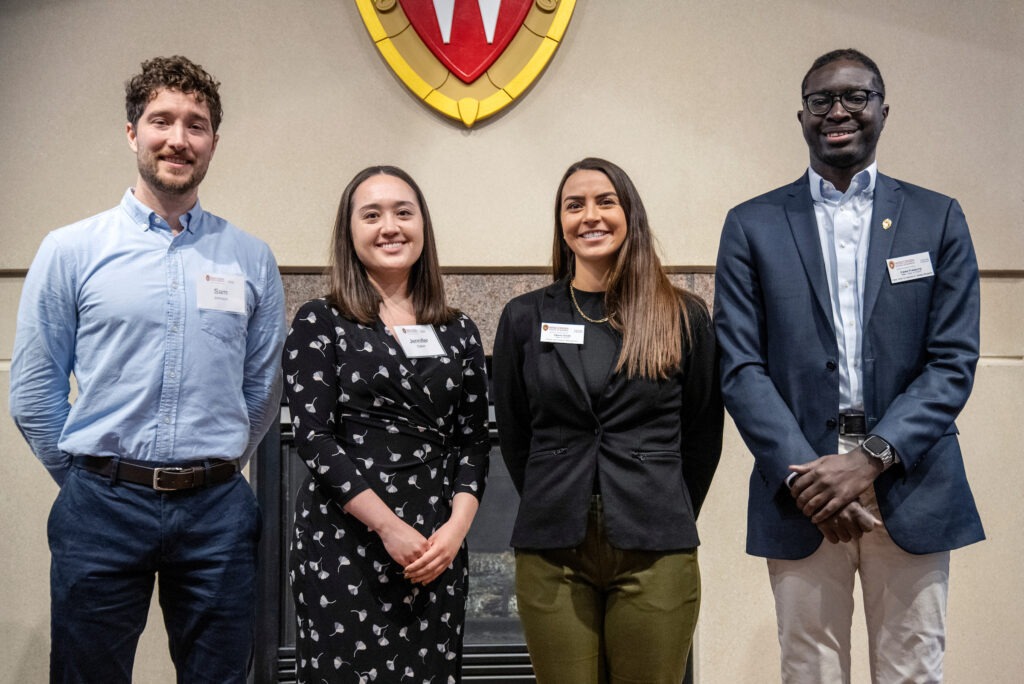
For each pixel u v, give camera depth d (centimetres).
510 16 301
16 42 302
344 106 304
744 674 300
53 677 192
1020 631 298
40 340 196
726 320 205
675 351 201
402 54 302
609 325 205
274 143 303
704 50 305
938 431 186
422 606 200
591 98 305
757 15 306
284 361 204
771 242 204
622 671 194
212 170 302
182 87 200
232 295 206
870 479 183
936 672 193
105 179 301
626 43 305
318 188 303
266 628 296
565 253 222
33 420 199
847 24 306
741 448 302
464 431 215
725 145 304
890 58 305
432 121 304
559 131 304
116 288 196
